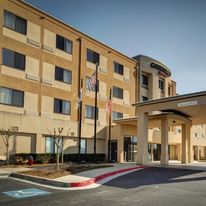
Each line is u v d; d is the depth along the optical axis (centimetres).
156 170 2139
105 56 3797
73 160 3070
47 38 3052
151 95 4562
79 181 1468
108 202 1048
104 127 3631
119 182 1573
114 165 2528
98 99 3622
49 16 3086
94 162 3102
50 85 3033
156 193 1236
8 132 2450
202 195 1193
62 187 1400
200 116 3080
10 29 2709
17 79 2728
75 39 3384
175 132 4488
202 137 5075
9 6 2716
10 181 1582
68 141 3161
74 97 3288
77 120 3297
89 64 3534
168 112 2756
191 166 2458
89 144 3441
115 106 3884
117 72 3991
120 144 3431
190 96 2261
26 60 2825
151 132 3847
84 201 1064
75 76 3331
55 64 3111
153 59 4634
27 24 2867
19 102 2728
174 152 4534
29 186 1412
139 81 4359
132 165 2542
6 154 2509
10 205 998
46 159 2788
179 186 1432
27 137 2752
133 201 1067
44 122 2903
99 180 1645
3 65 2622
